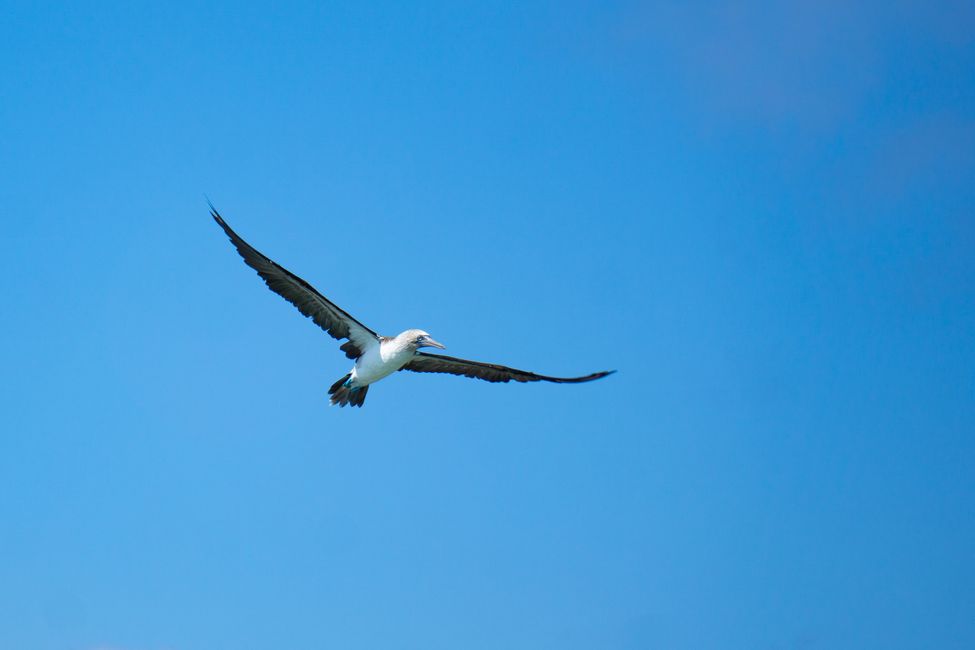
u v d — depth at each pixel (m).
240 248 20.12
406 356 22.02
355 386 22.72
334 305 21.12
